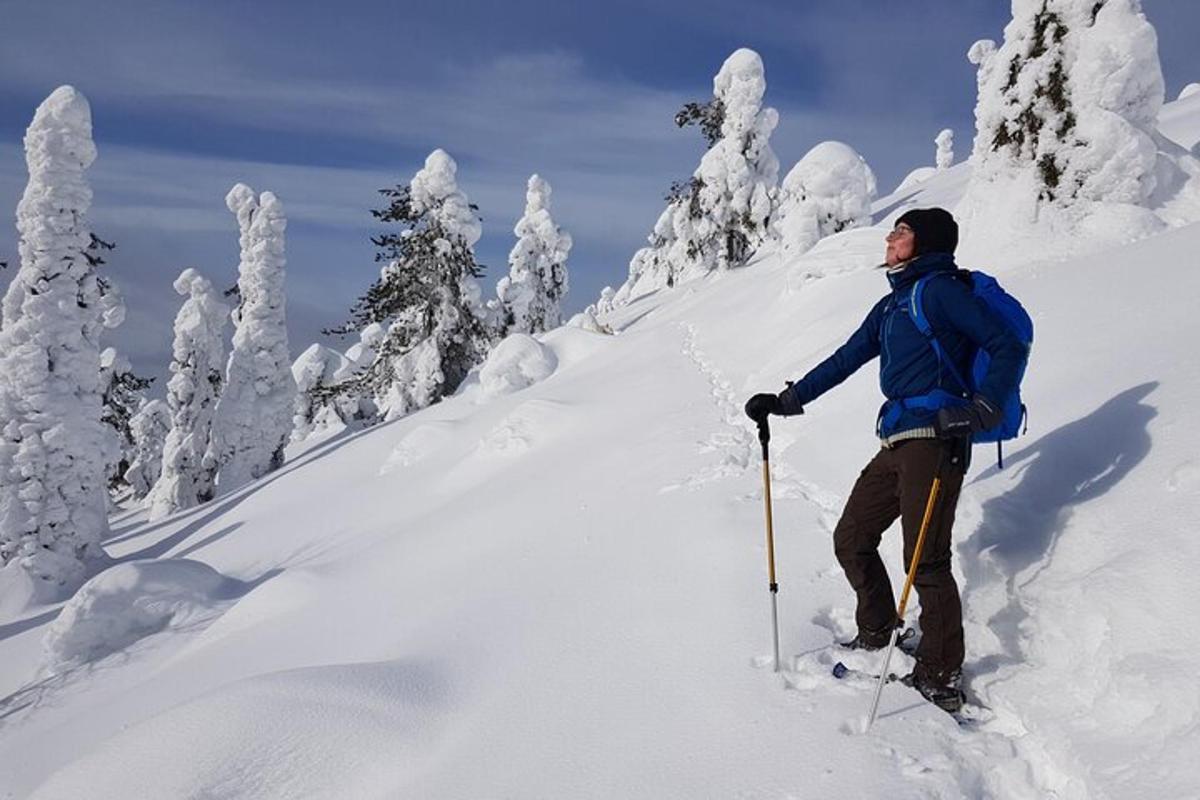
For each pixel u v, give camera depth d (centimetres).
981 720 300
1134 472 350
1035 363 540
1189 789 213
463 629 554
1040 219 988
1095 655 282
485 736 375
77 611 1238
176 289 4219
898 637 344
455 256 3033
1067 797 253
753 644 381
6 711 1073
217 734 409
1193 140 1753
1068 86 984
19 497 2139
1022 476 401
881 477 332
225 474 3512
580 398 1730
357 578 952
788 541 505
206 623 1242
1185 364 409
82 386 2239
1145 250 670
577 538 693
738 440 876
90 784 404
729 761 298
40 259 2189
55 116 2202
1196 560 277
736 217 3550
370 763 382
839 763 279
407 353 3086
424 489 1764
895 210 2856
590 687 391
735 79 3494
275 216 3578
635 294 6022
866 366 763
